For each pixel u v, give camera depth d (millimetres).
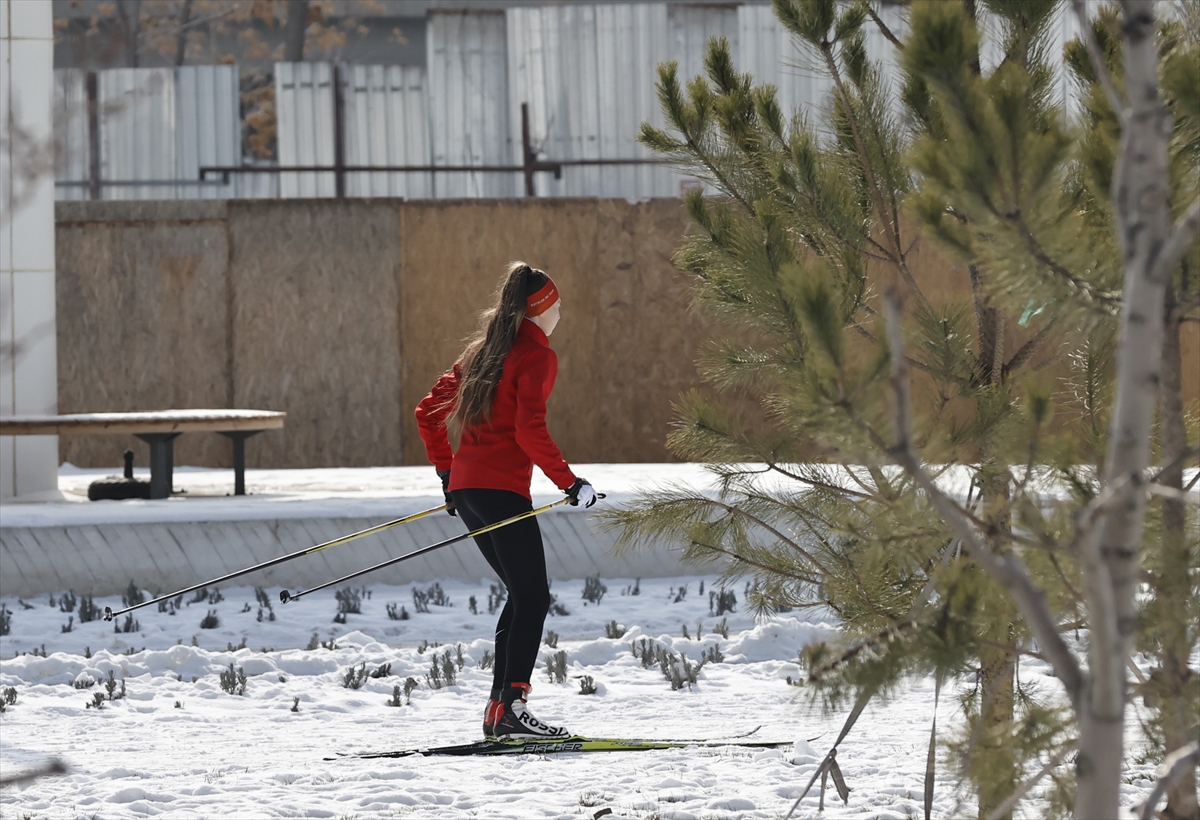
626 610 24453
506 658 13992
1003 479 7949
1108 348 8562
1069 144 6453
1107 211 7961
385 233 43531
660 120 57375
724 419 9852
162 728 16031
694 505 10477
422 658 20562
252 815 10930
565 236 43656
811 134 10547
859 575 8727
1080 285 6676
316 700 17984
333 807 11250
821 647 6809
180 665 19906
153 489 31250
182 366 43219
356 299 43469
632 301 43500
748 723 15836
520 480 13648
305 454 43344
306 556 26719
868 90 10344
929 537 7605
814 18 10234
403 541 27047
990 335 9336
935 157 6703
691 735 14945
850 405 5898
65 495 34594
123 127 57844
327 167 57375
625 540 10914
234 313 43219
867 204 10391
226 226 43250
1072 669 5230
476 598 25781
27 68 30531
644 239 43562
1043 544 5723
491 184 58938
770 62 56406
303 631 23047
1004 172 6473
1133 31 5191
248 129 66625
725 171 10977
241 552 26469
